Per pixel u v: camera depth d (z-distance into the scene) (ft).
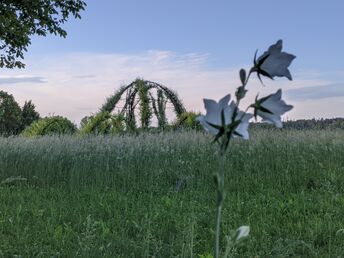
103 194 30.04
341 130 50.72
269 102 4.67
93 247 17.29
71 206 26.73
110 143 43.01
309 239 19.62
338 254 17.43
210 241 19.01
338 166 36.06
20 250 17.83
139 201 27.53
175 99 56.13
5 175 36.81
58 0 72.64
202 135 46.34
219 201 4.66
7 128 113.80
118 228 22.02
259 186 32.04
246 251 18.13
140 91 53.98
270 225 22.07
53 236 19.83
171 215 23.36
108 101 56.03
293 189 31.19
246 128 4.66
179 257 16.70
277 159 37.58
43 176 36.76
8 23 69.46
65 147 42.24
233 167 37.45
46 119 58.70
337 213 23.30
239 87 4.53
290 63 4.57
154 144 42.63
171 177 35.12
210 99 4.61
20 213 24.70
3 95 115.85
